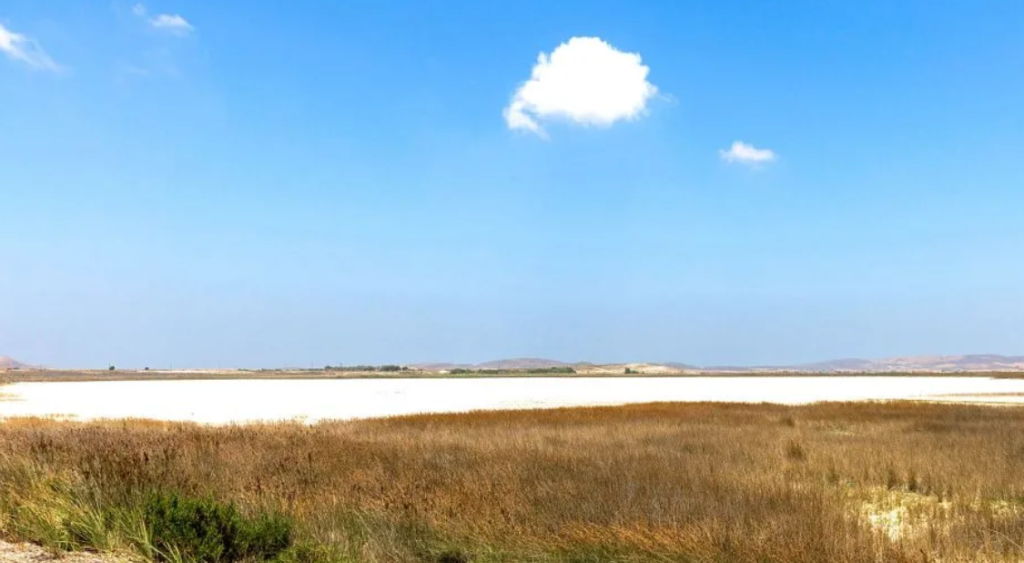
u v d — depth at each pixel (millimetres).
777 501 10555
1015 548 8453
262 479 10672
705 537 8102
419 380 131250
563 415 31547
